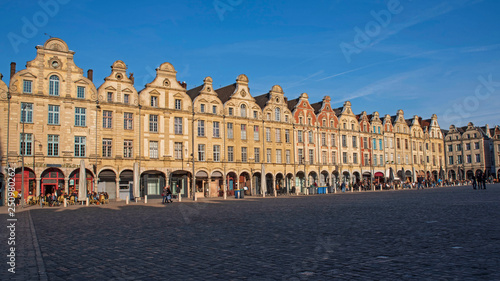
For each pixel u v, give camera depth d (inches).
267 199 1785.2
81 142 1870.1
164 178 2097.7
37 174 1752.0
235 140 2373.3
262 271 362.9
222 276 349.4
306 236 556.4
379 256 410.3
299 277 339.0
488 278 318.0
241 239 547.5
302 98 2775.6
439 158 4025.6
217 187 2326.5
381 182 3284.9
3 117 1713.8
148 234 625.9
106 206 1465.3
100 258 439.5
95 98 1914.4
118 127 1963.6
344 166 2970.0
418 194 1845.5
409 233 555.2
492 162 4279.0
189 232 637.3
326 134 2886.3
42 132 1780.3
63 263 417.4
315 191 2448.3
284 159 2603.3
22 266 400.5
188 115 2190.0
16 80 1743.4
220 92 2630.4
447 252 417.7
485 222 644.7
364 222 705.6
